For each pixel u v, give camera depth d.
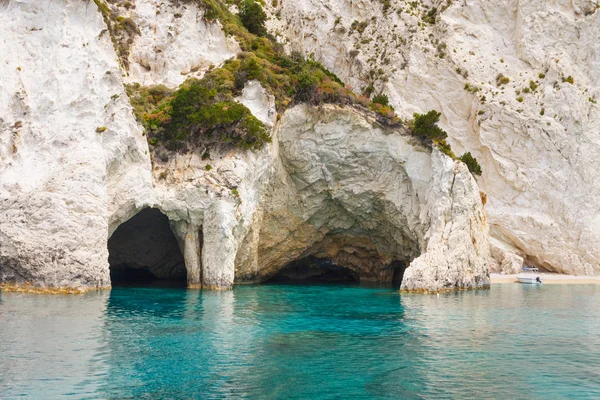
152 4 39.38
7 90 29.67
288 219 37.53
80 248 26.78
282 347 16.89
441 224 33.38
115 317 20.61
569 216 49.88
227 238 30.62
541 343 18.08
